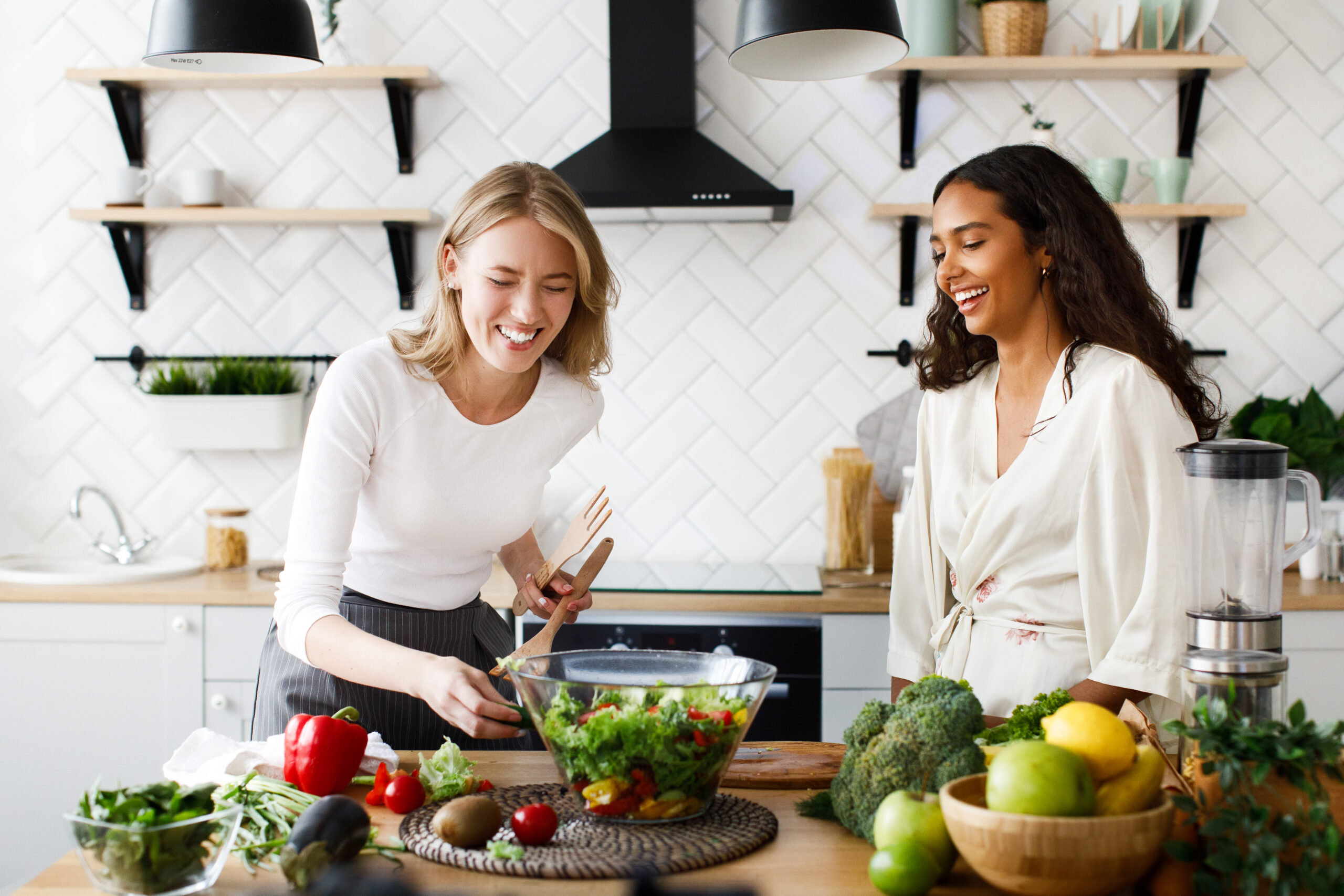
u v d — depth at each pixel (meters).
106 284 2.98
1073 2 2.86
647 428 2.93
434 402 1.47
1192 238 2.78
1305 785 0.85
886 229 2.88
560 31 2.90
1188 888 0.85
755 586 2.53
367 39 2.91
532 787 1.14
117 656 2.49
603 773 1.00
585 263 1.35
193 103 2.93
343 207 2.94
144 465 2.99
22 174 2.97
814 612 2.43
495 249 1.31
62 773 2.50
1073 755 0.85
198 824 0.87
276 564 2.90
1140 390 1.39
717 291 2.90
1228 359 2.88
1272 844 0.81
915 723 0.98
